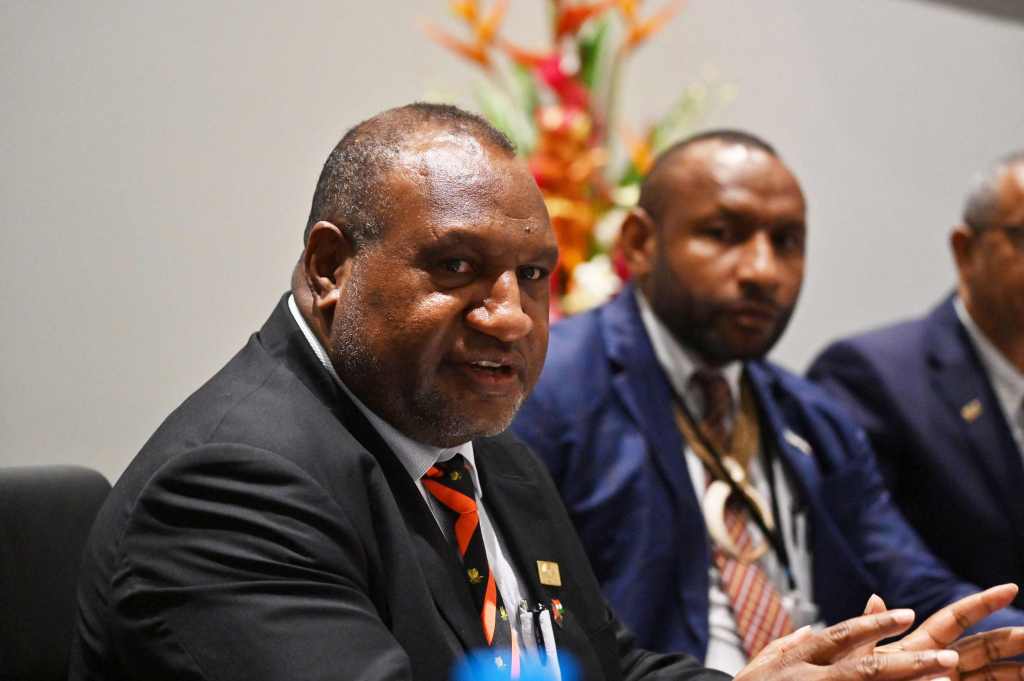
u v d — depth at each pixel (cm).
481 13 998
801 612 608
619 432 610
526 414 601
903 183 1221
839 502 661
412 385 370
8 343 755
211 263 844
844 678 331
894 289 1216
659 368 633
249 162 866
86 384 784
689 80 1088
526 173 385
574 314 725
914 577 654
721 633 590
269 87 878
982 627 625
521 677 383
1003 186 750
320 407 377
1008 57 1292
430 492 399
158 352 815
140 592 335
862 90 1196
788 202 620
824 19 1172
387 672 320
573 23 892
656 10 1070
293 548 338
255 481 345
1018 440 755
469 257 367
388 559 362
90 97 795
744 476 629
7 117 762
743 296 612
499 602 395
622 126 1018
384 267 367
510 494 436
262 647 320
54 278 774
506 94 931
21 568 411
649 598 580
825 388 779
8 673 403
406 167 370
